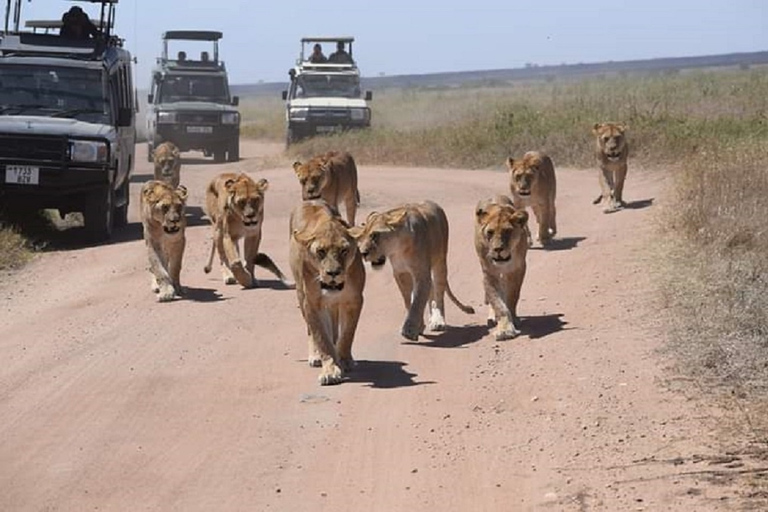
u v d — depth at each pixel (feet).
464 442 32.94
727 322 41.39
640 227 64.34
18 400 38.60
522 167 61.05
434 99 326.44
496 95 315.99
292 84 151.23
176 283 54.75
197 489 30.25
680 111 126.72
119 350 44.83
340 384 39.09
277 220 78.74
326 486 30.14
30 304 54.60
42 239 73.41
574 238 64.23
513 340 43.73
